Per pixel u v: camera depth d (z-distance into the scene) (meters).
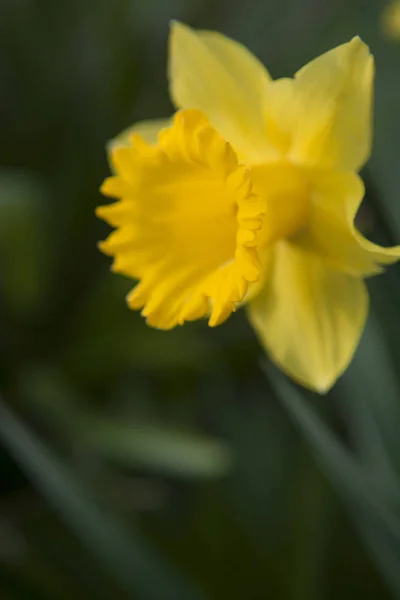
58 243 0.59
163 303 0.45
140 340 0.57
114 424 0.56
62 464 0.49
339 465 0.46
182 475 0.55
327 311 0.44
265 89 0.44
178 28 0.45
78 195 0.59
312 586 0.52
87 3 0.61
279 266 0.45
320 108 0.43
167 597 0.49
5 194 0.55
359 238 0.42
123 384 0.59
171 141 0.44
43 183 0.59
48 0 0.61
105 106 0.60
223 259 0.45
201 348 0.57
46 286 0.59
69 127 0.60
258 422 0.57
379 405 0.49
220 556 0.52
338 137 0.43
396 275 0.47
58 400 0.57
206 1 0.63
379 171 0.47
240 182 0.43
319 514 0.53
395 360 0.48
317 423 0.45
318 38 0.58
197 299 0.44
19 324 0.59
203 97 0.44
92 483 0.56
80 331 0.59
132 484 0.56
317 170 0.43
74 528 0.49
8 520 0.54
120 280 0.58
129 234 0.45
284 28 0.61
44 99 0.60
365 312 0.44
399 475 0.48
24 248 0.56
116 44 0.60
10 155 0.61
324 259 0.44
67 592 0.51
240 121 0.44
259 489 0.55
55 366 0.59
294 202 0.43
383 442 0.49
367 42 0.56
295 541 0.52
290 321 0.45
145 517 0.54
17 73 0.61
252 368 0.58
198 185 0.45
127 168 0.45
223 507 0.54
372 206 0.47
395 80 0.55
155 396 0.58
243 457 0.56
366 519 0.47
